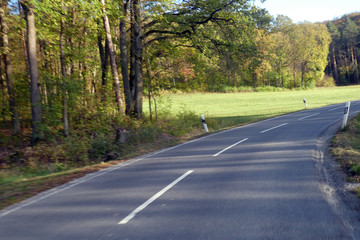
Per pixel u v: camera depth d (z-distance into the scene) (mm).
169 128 18656
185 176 7500
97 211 5324
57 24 14375
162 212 5066
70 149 12766
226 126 21688
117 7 16281
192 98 56281
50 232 4473
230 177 7086
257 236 3967
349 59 109375
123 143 13969
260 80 77062
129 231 4355
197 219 4656
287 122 18625
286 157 8867
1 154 13227
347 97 45562
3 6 14891
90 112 16141
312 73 83062
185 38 20312
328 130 13898
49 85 15680
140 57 19500
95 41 19438
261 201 5316
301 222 4340
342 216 4488
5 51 14789
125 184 7188
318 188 5879
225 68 21219
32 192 7098
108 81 20141
